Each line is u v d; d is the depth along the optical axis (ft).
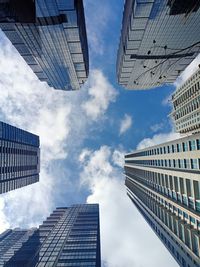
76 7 237.86
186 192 180.34
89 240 378.73
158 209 275.59
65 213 549.13
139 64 333.62
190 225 179.01
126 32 294.46
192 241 173.99
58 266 297.94
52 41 282.56
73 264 300.81
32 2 225.97
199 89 421.59
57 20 243.19
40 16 235.61
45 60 329.93
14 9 228.22
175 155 204.13
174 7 225.35
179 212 203.10
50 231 451.53
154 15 237.04
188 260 185.06
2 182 329.31
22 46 292.81
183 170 183.32
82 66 353.92
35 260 330.54
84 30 342.85
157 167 267.59
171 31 266.77
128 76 379.96
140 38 274.98
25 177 450.71
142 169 362.12
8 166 354.54
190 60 331.98
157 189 277.85
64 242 376.07
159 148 261.85
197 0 215.92
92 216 513.86
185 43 287.89
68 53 311.47
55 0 213.05
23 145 438.40
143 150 361.92
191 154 168.76
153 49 297.33
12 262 338.13
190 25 253.85
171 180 219.61
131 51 300.81
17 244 467.52
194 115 463.42
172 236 222.69
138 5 222.48
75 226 451.53
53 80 409.28
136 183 461.37
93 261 306.35
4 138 342.85
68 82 424.46
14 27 253.44
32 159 501.56
